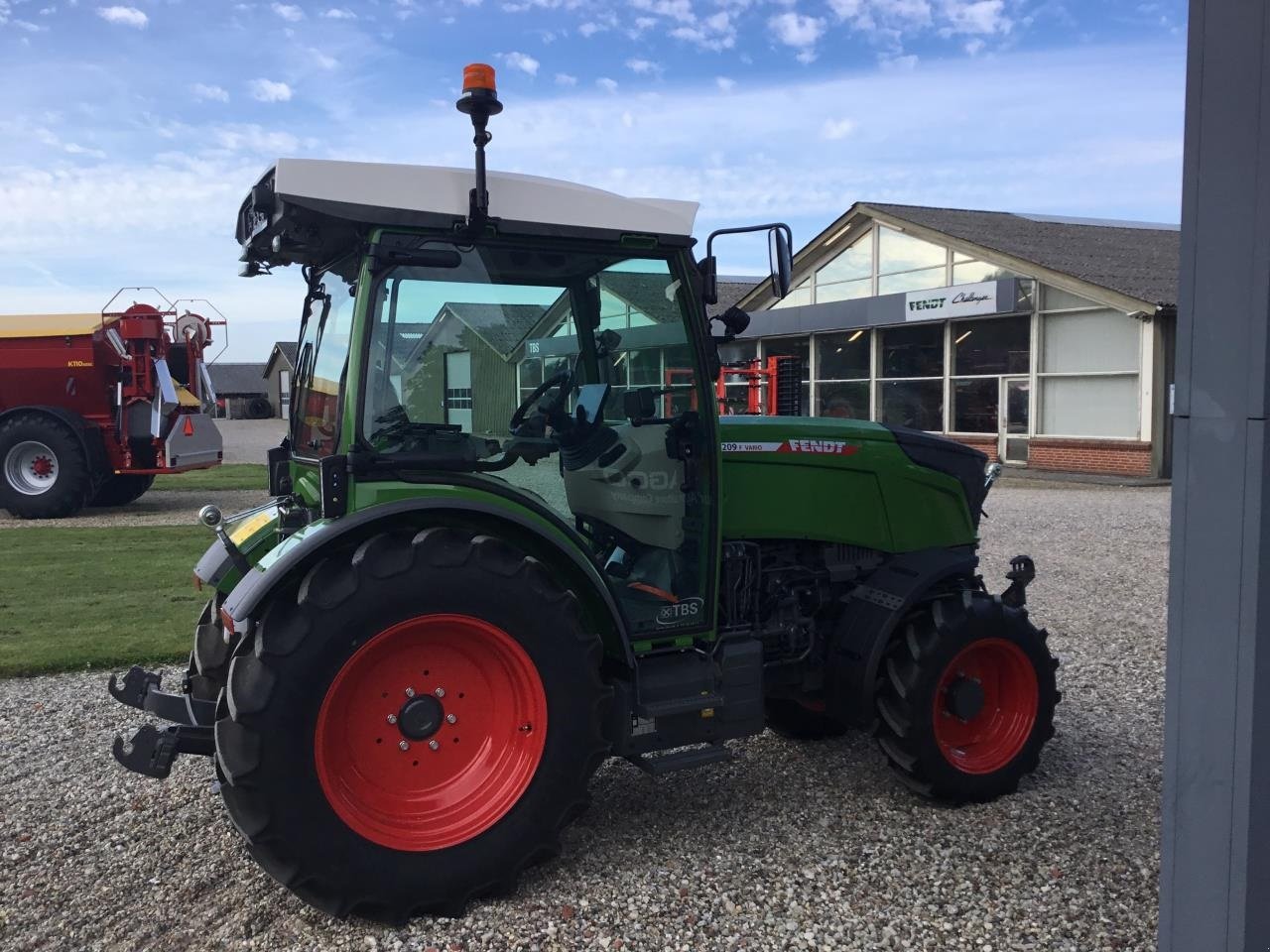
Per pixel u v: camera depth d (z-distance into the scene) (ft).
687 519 11.82
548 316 11.12
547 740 10.26
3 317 39.88
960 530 14.40
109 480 42.70
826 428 13.53
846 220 71.97
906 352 69.41
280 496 13.42
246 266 12.53
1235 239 6.83
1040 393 59.88
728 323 11.77
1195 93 7.00
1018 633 12.87
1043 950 9.32
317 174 9.68
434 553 9.84
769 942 9.46
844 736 15.39
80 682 17.88
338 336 11.07
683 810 12.55
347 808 9.66
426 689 10.20
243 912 10.02
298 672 9.27
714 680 11.57
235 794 9.22
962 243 63.31
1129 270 58.49
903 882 10.62
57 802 12.78
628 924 9.78
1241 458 6.87
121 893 10.44
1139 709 16.46
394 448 10.32
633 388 11.60
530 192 10.61
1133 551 31.35
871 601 12.87
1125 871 10.84
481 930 9.68
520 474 11.13
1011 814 12.38
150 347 39.73
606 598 10.73
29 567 28.53
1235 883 7.03
